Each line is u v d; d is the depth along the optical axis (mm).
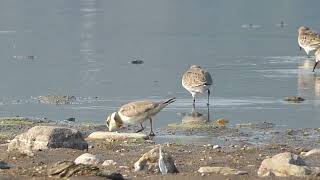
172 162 14438
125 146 17422
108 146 17312
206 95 24625
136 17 49000
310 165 14961
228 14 49844
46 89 26000
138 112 19031
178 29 43062
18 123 20625
